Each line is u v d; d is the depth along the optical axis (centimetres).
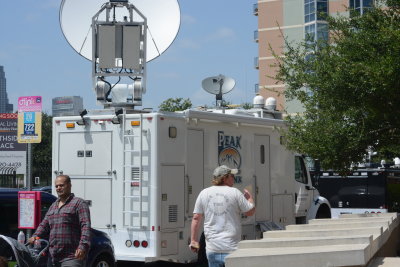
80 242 754
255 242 634
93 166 1225
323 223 848
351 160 1135
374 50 1004
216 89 1650
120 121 1199
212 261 757
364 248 546
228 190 763
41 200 1066
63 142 1258
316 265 539
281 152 1486
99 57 1372
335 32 1164
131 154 1188
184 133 1220
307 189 1605
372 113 1035
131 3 1464
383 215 1064
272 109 1538
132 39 1384
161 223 1166
